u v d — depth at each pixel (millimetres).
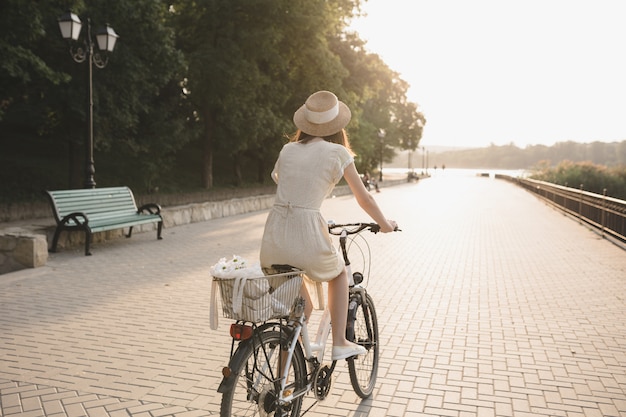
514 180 51625
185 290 7223
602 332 5547
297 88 31969
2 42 14531
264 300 2771
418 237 12875
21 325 5637
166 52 18797
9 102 20938
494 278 8219
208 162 30641
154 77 19844
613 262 9586
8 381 4215
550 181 35281
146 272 8359
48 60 17953
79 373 4391
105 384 4184
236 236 12609
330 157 3131
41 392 4020
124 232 12180
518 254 10445
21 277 7918
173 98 27516
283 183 3186
